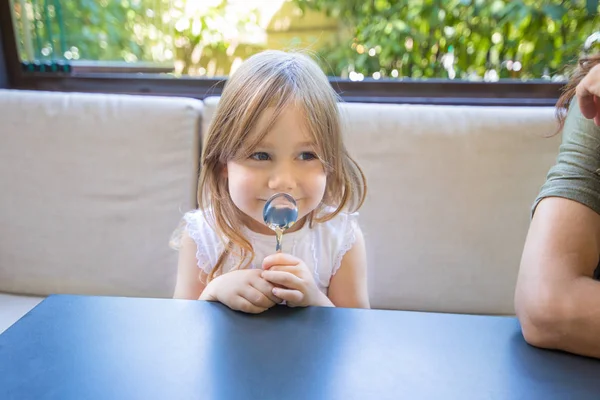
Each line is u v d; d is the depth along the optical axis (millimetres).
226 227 837
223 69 1646
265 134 711
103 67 1583
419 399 449
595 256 665
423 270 1230
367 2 1574
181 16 1592
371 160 1222
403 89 1484
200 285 935
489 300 1233
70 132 1247
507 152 1214
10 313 1188
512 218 1218
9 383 453
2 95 1275
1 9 1477
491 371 495
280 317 583
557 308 562
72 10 1539
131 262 1260
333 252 942
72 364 481
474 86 1474
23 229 1270
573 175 699
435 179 1219
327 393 452
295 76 770
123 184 1249
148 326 552
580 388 474
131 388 450
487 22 1536
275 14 1612
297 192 744
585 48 1195
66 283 1275
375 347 526
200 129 1264
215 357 500
